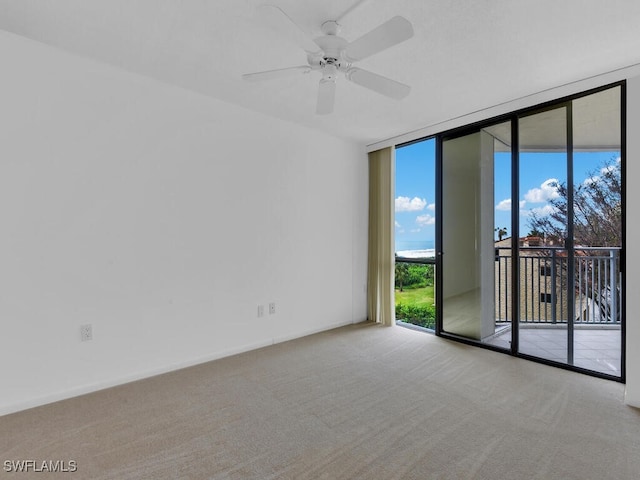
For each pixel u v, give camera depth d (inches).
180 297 107.7
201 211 112.1
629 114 84.3
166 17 72.4
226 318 118.9
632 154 83.8
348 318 163.0
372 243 168.6
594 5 66.6
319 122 137.3
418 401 86.0
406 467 61.1
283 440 69.7
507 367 108.7
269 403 85.1
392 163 159.0
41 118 83.3
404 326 159.8
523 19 71.3
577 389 92.4
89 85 90.3
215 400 86.7
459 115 128.3
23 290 81.4
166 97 104.0
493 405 83.7
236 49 85.0
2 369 79.0
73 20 73.7
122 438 70.3
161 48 84.9
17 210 80.4
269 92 110.2
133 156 97.8
